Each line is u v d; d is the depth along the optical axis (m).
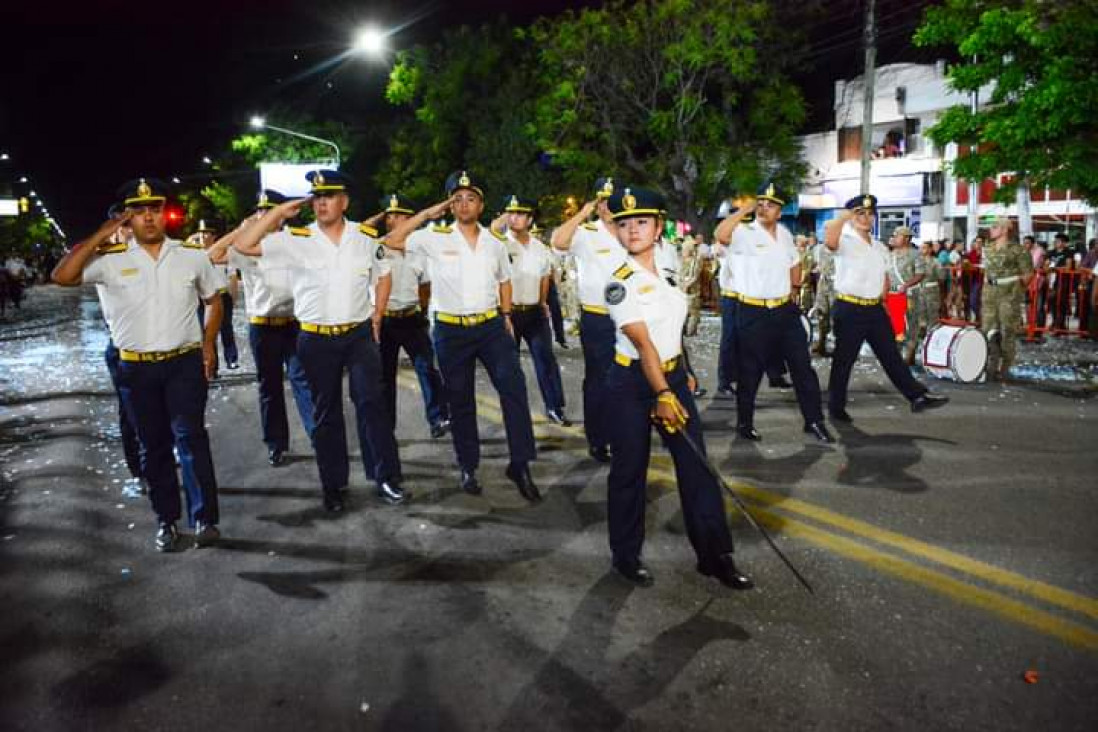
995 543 4.72
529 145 27.30
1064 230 22.94
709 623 3.88
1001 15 12.92
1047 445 6.77
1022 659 3.51
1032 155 13.16
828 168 29.25
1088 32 12.27
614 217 4.15
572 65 24.03
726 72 23.48
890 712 3.17
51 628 3.99
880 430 7.40
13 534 5.30
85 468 6.84
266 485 6.22
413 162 32.44
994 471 6.07
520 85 28.28
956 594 4.10
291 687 3.43
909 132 27.27
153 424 4.96
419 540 5.01
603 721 3.15
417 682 3.44
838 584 4.24
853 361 7.72
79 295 38.00
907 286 10.80
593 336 6.53
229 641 3.82
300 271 5.48
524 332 7.89
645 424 4.25
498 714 3.21
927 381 9.84
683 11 22.59
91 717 3.27
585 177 24.69
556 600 4.15
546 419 8.12
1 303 25.77
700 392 9.31
